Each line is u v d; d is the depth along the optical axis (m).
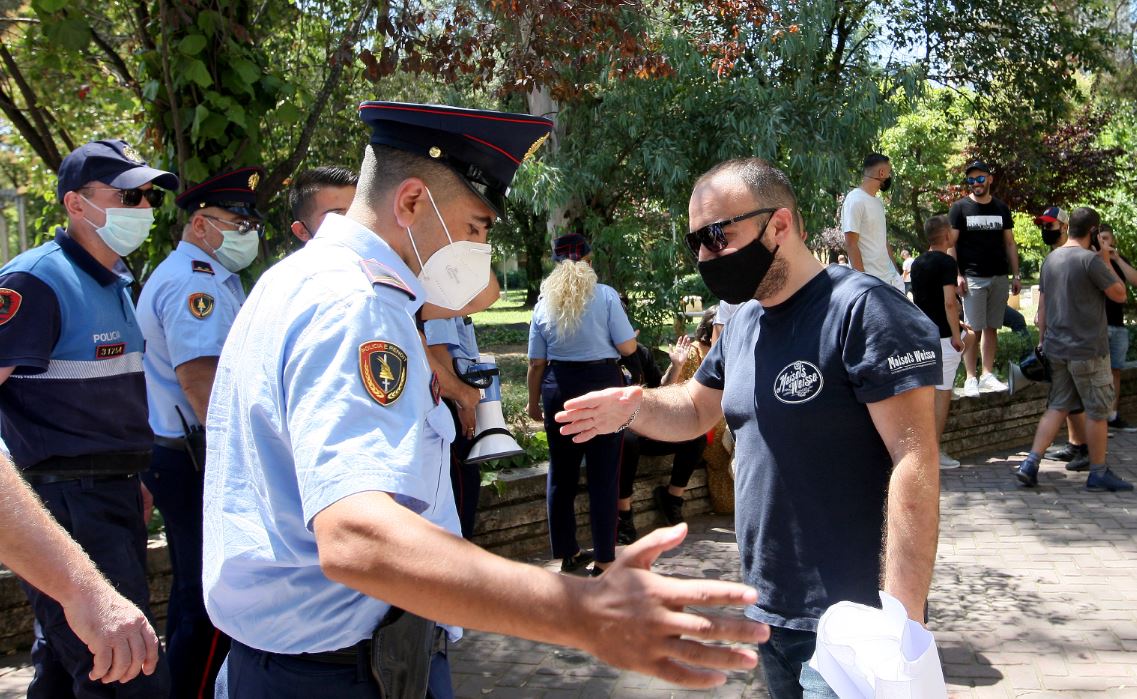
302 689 1.73
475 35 6.92
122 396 3.26
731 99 9.29
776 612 2.30
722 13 8.41
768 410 2.34
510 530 5.86
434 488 1.81
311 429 1.37
